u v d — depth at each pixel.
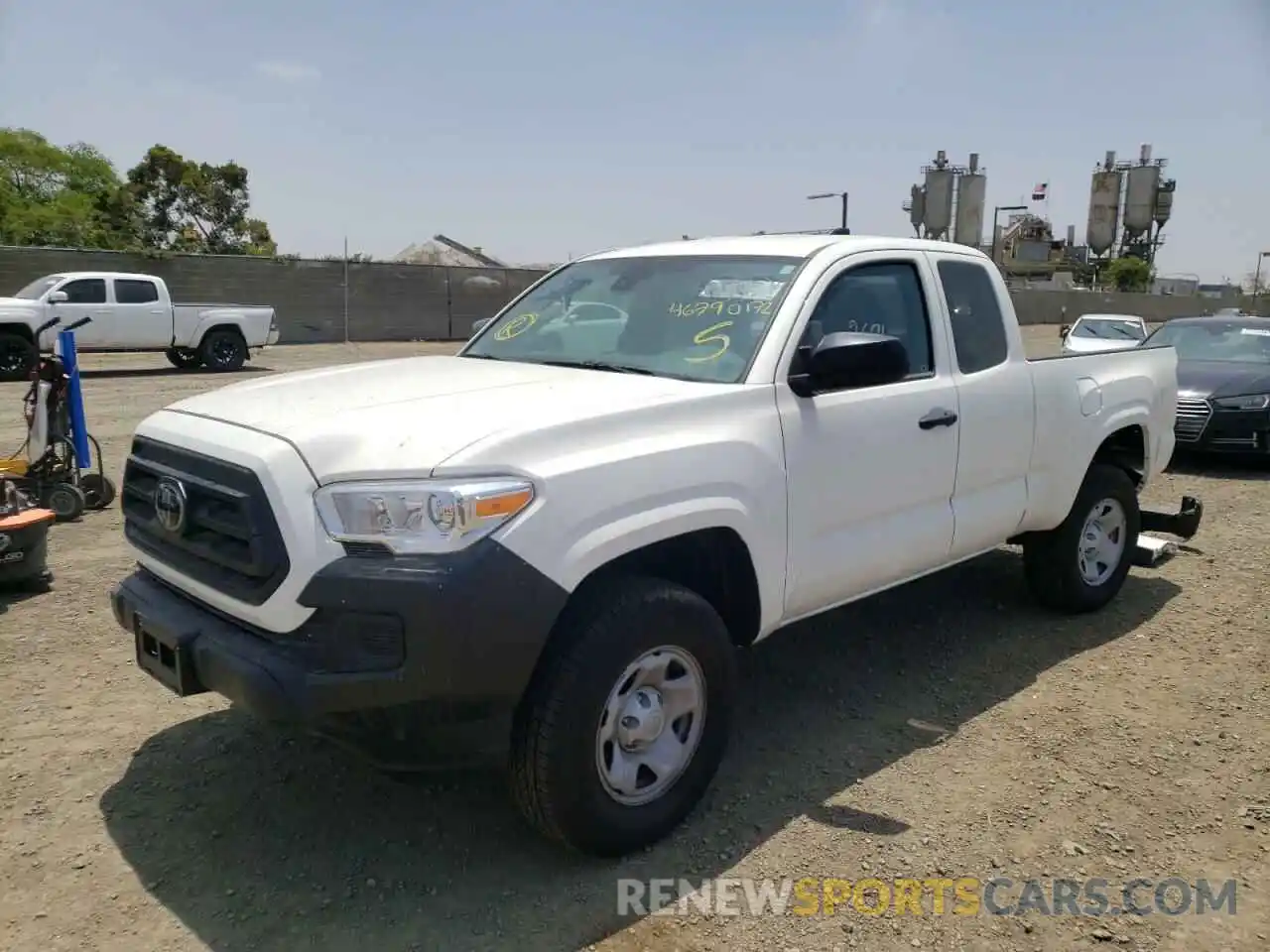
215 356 19.92
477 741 3.11
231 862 3.25
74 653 4.94
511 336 4.55
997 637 5.39
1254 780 3.88
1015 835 3.48
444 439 2.92
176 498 3.14
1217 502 8.93
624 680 3.17
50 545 6.83
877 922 3.00
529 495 2.88
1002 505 4.82
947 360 4.50
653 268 4.48
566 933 2.93
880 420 4.04
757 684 4.75
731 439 3.45
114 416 12.91
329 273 29.78
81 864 3.23
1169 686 4.76
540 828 3.15
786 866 3.28
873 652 5.16
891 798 3.71
